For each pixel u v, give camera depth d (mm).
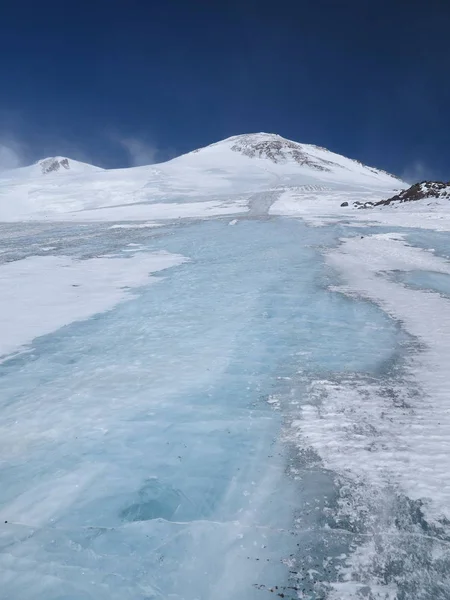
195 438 4496
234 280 11695
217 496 3654
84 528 3303
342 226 22594
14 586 2771
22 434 4551
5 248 17984
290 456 4164
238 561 2980
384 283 11391
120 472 3971
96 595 2719
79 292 10672
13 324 8172
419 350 6812
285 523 3322
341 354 6691
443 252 15852
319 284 11211
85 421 4809
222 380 5805
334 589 2730
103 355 6695
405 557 2945
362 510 3404
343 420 4762
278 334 7586
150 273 12883
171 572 2904
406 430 4508
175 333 7668
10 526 3307
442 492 3537
